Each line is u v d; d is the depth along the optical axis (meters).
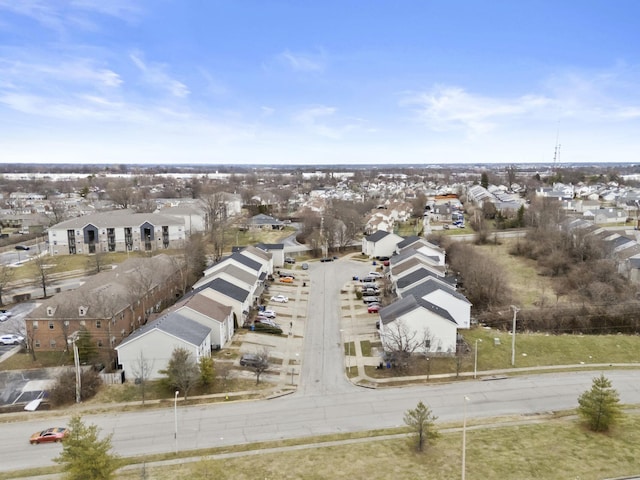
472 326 64.81
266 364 50.31
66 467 31.08
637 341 60.84
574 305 72.00
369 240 110.69
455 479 32.91
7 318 69.56
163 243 113.56
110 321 57.78
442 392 47.81
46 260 102.81
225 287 67.44
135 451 38.22
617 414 39.25
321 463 35.59
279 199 198.88
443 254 92.56
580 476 33.09
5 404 46.53
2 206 176.38
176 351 47.69
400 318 55.06
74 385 47.22
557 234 104.75
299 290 83.94
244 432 40.91
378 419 42.78
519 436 39.00
